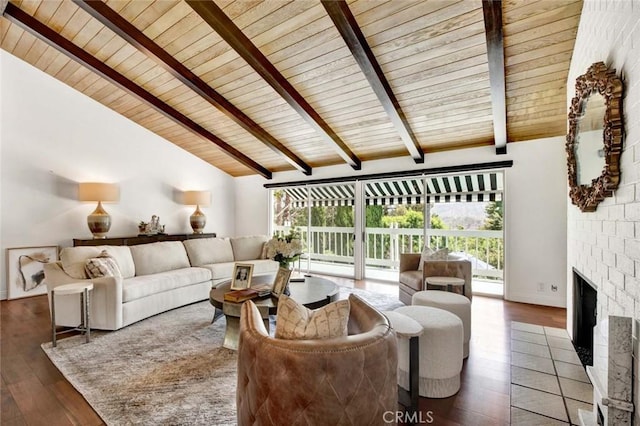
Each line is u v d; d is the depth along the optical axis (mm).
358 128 4684
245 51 3162
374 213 5828
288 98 3867
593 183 2039
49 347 2768
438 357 2043
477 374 2334
